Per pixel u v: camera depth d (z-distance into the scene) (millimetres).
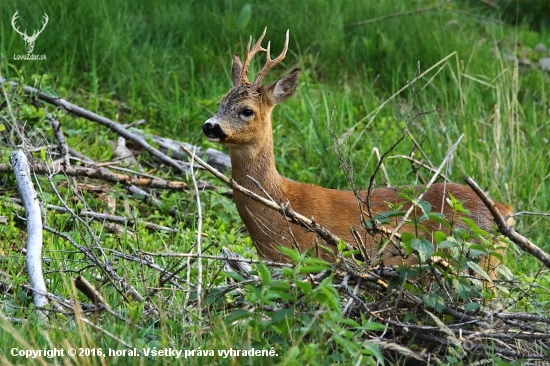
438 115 14875
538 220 12633
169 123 14750
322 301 6594
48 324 7383
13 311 7824
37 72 14781
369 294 7867
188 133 14516
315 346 6227
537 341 7688
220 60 16594
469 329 7680
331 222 9703
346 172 9500
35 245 8516
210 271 9016
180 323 7438
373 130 15016
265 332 7340
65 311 7949
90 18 16328
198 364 6738
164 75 15773
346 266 7582
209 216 12062
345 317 7445
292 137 14805
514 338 7391
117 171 12867
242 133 9945
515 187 13305
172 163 12992
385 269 7742
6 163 11523
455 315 7570
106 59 15883
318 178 14008
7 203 11164
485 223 9641
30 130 12609
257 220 9789
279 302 7664
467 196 9852
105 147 13258
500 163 13594
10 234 10430
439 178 13531
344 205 9805
